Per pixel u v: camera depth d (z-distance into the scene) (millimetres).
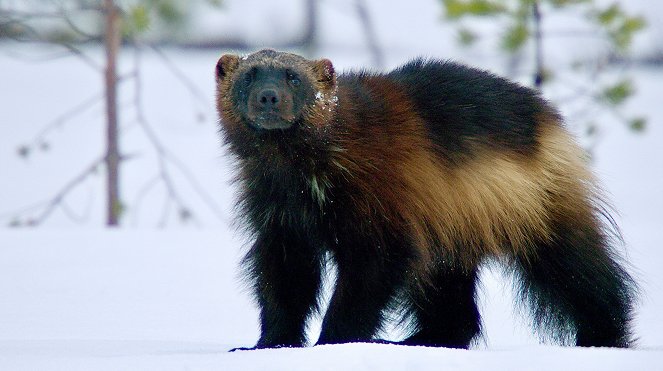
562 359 6961
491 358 6957
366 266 8766
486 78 9906
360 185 8758
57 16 20219
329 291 10297
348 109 8906
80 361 7281
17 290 12383
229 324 10969
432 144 9188
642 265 14398
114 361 7215
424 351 7125
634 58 44688
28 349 8383
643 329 10703
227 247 16062
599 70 23172
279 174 9016
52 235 17047
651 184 28266
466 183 9320
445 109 9406
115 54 20359
